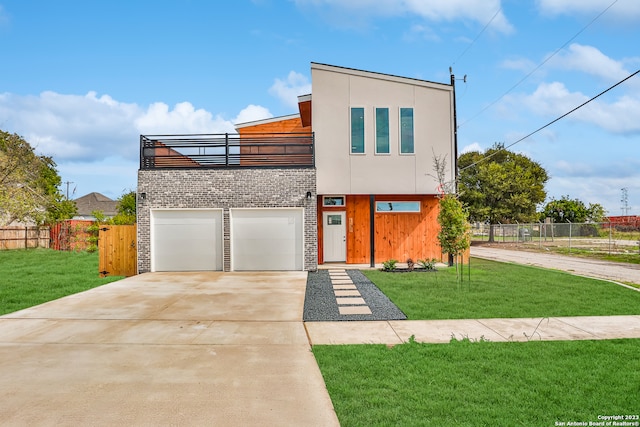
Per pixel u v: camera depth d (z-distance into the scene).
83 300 9.89
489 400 4.31
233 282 12.52
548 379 4.84
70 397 4.46
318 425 3.85
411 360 5.56
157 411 4.13
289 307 9.09
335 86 16.59
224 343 6.52
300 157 16.66
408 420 3.89
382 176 16.62
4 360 5.70
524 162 42.72
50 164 36.00
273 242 14.94
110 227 14.89
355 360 5.59
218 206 14.81
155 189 14.79
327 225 17.64
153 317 8.25
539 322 7.60
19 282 13.10
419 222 17.52
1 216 27.92
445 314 8.27
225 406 4.25
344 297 10.16
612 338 6.55
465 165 43.25
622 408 4.14
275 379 4.99
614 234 34.44
